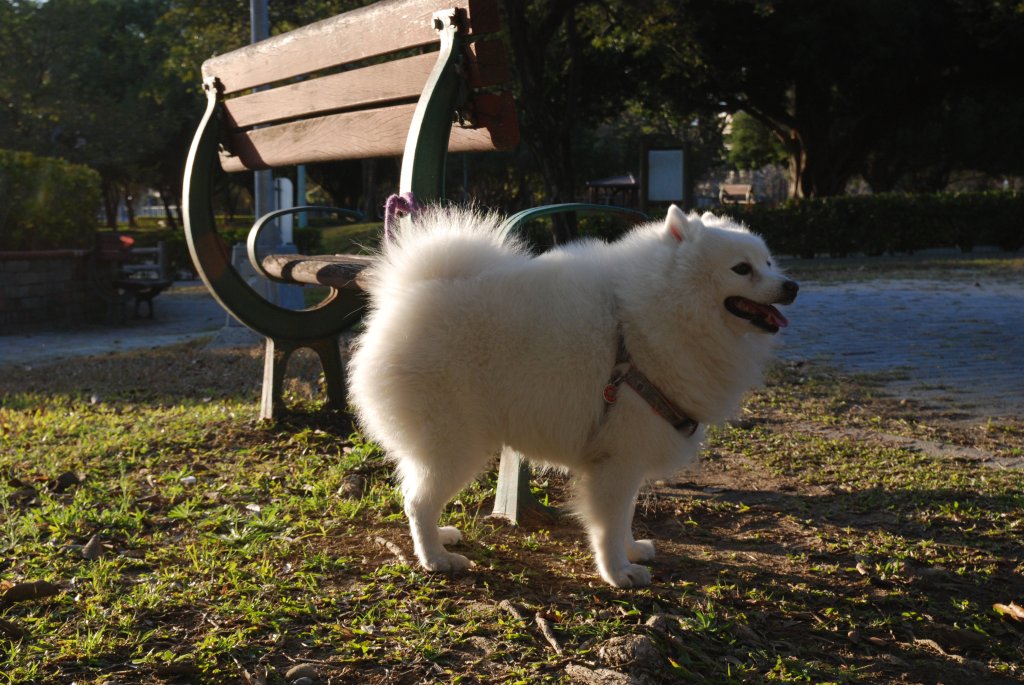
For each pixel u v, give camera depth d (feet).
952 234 86.79
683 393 11.35
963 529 14.10
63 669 9.21
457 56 14.92
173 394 25.53
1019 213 87.15
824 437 20.31
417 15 15.93
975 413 22.85
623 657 9.48
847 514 14.92
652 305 11.07
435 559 12.01
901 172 154.81
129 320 49.62
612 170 192.44
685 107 105.19
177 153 155.22
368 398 11.63
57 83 122.31
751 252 11.12
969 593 11.82
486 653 9.74
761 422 21.93
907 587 11.91
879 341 35.12
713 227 11.54
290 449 18.28
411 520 12.07
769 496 15.93
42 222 47.52
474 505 15.40
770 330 11.31
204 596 11.12
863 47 87.56
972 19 86.94
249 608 10.60
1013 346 33.06
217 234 19.74
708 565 12.66
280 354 20.22
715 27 85.15
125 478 15.99
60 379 28.32
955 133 140.26
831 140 114.42
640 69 93.91
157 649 9.76
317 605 10.90
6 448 18.37
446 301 11.23
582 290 11.25
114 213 170.81
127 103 131.34
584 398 11.14
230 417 20.90
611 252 11.88
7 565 12.00
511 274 11.35
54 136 123.95
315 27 19.01
